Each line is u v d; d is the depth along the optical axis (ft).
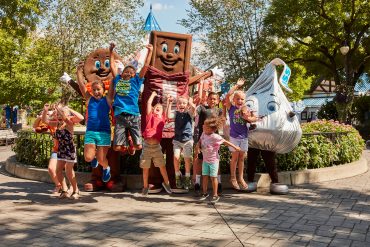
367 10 79.56
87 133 22.08
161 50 25.76
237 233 16.15
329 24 83.66
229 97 24.58
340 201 22.39
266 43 89.56
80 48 84.12
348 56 86.22
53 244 14.67
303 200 22.67
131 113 22.59
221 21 90.68
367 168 36.37
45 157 30.53
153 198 23.16
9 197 23.04
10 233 16.01
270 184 24.91
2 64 87.51
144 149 23.32
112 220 18.11
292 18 84.38
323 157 31.14
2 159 45.93
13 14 71.10
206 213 19.54
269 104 24.71
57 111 22.31
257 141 24.34
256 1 89.20
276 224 17.53
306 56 94.94
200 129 24.79
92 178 25.43
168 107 24.76
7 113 106.42
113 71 23.47
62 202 21.83
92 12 82.99
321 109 96.32
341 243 15.02
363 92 112.78
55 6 82.02
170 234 15.97
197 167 24.20
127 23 85.05
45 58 83.61
